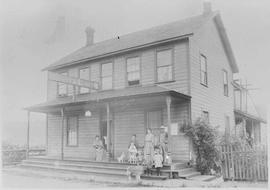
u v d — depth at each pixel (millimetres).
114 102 13891
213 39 17391
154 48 15070
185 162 12883
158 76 14812
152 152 12297
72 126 18516
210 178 11492
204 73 15742
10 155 19016
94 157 16781
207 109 15422
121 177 11766
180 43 14156
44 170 14891
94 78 17781
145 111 14867
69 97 18859
